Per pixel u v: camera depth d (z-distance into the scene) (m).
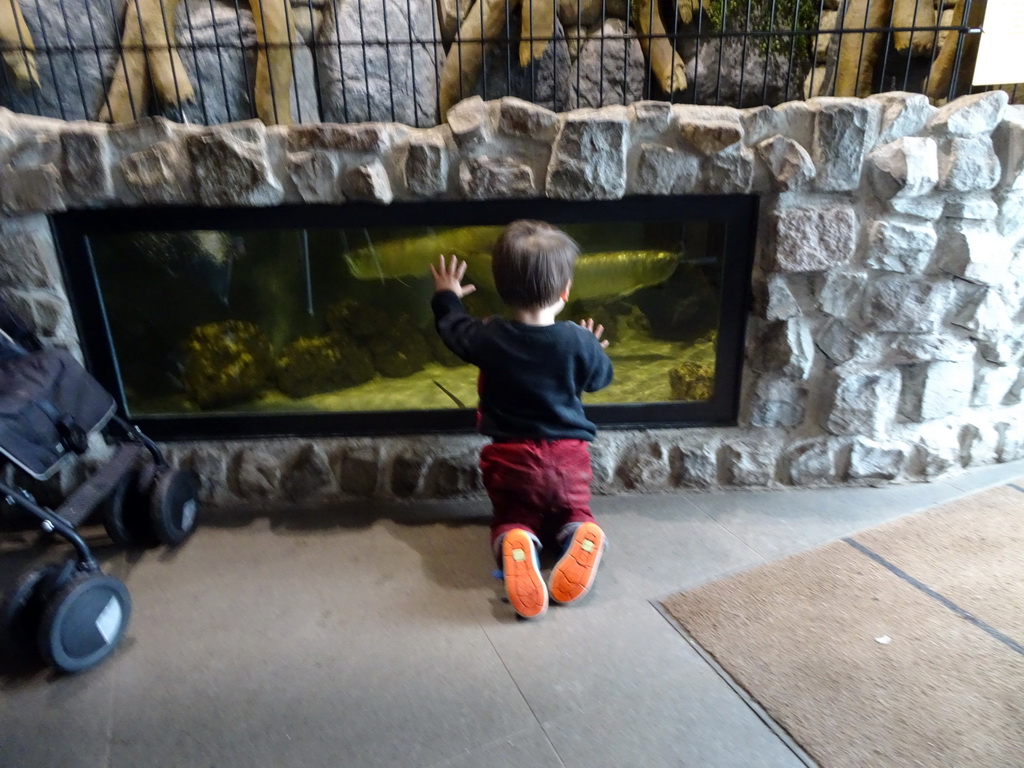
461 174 1.75
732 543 1.86
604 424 2.09
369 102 1.94
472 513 2.03
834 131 1.76
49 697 1.37
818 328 1.97
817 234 1.83
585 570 1.61
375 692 1.37
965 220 1.90
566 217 1.84
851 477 2.12
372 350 2.14
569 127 1.70
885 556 1.78
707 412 2.09
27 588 1.42
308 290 2.01
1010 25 1.78
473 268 1.99
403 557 1.82
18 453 1.43
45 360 1.61
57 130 1.65
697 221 1.89
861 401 2.04
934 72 2.22
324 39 2.11
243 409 2.07
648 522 1.97
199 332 2.01
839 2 2.21
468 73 2.16
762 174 1.79
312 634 1.54
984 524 1.92
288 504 2.07
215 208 1.78
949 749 1.22
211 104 2.08
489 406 1.73
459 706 1.34
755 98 2.32
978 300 1.97
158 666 1.45
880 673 1.40
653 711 1.32
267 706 1.34
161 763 1.22
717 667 1.42
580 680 1.40
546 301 1.66
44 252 1.76
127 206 1.74
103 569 1.78
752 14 2.23
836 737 1.25
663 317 2.11
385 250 1.93
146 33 1.98
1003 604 1.59
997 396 2.18
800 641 1.49
